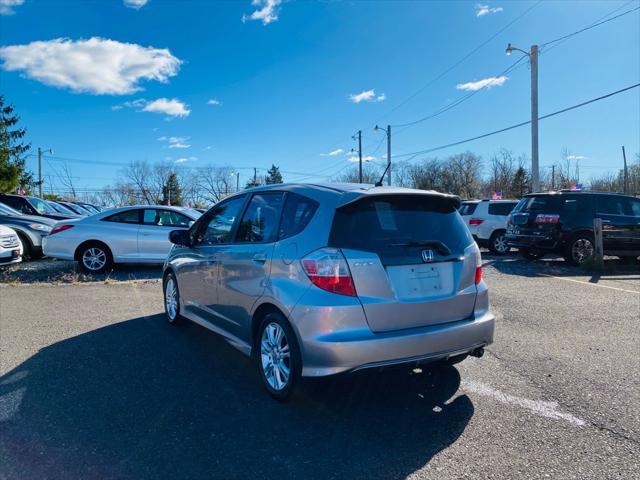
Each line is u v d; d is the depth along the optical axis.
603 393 3.71
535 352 4.69
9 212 12.02
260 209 4.03
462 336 3.41
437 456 2.80
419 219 3.52
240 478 2.58
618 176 66.12
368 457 2.79
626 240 10.70
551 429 3.13
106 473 2.62
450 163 73.12
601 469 2.67
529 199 11.42
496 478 2.58
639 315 6.16
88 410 3.38
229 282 4.11
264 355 3.67
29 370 4.15
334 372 3.05
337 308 3.06
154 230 9.74
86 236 9.53
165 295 5.90
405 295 3.25
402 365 3.20
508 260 12.13
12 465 2.68
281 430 3.11
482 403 3.53
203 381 3.94
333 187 3.55
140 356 4.56
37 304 6.87
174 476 2.59
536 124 19.86
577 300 7.06
